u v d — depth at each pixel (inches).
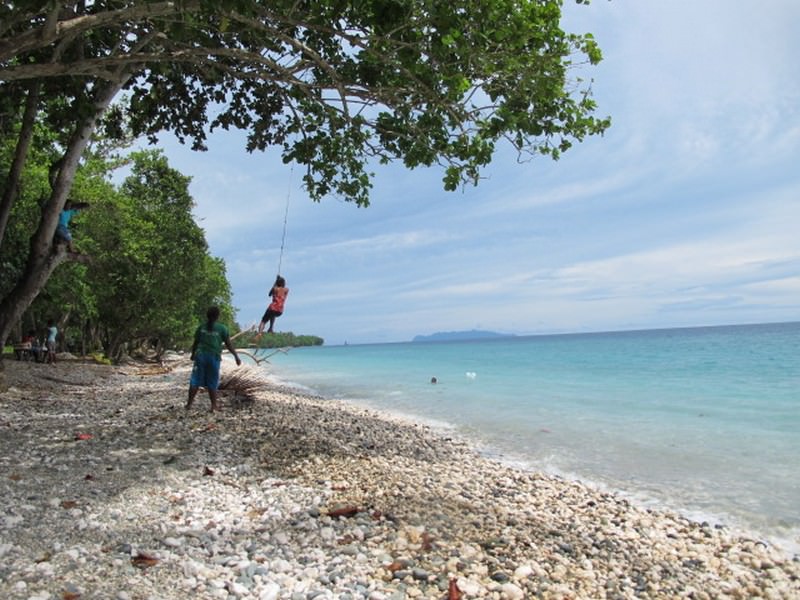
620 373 1269.7
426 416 667.4
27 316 1199.6
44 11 305.0
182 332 1680.6
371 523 231.0
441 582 178.1
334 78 378.0
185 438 370.6
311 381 1355.8
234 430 406.3
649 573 210.4
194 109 601.6
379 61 393.4
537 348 3265.3
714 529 276.2
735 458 422.3
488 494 313.9
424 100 402.9
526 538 229.5
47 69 322.3
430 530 226.5
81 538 193.9
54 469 279.4
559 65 358.9
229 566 181.8
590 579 196.2
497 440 507.2
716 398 778.2
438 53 339.6
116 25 390.6
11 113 527.8
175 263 1291.8
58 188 535.5
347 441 425.4
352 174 560.4
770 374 1093.1
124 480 269.3
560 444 487.2
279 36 346.0
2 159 694.5
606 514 292.5
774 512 301.9
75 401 565.9
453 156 414.0
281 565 183.8
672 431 538.3
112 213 1130.0
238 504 249.6
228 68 413.1
